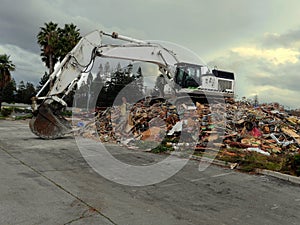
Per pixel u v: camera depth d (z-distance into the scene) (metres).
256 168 6.70
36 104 10.34
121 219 3.59
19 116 29.78
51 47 28.09
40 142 9.98
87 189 4.80
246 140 9.68
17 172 5.66
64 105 10.67
